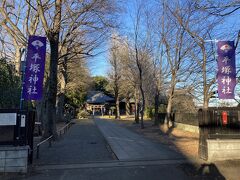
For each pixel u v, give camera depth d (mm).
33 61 14156
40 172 10172
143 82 34062
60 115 44344
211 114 11984
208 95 18578
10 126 10000
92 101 89062
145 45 31703
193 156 12812
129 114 76188
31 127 11453
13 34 19969
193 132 24688
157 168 10633
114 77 59625
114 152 14195
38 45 14250
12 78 18438
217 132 11883
